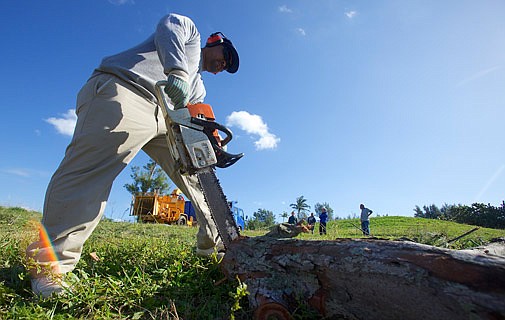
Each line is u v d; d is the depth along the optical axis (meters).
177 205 19.31
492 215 38.72
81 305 1.72
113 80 2.24
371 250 1.39
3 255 2.61
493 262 1.06
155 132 2.52
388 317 1.32
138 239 4.35
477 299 1.02
